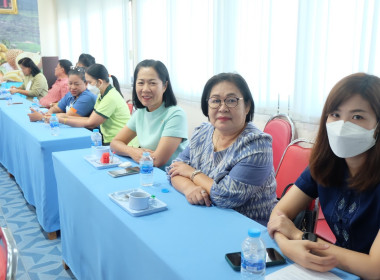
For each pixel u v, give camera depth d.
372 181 1.05
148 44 4.48
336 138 1.03
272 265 1.00
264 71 2.81
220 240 1.12
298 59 2.51
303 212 1.31
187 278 0.92
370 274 0.94
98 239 1.51
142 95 2.16
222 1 3.13
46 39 7.26
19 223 2.71
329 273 0.96
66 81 4.71
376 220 1.07
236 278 0.92
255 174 1.38
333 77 2.31
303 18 2.44
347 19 2.21
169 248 1.07
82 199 1.66
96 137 2.54
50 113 3.48
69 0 6.56
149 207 1.34
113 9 5.17
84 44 6.24
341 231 1.17
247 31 2.92
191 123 3.76
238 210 1.45
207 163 1.58
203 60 3.47
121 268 1.31
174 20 3.84
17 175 3.28
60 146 2.43
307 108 2.50
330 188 1.19
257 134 1.43
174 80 3.93
